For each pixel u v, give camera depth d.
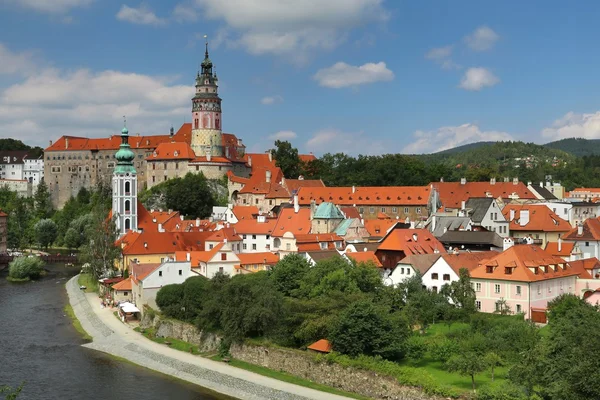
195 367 133.50
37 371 135.62
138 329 166.12
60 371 135.62
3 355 147.00
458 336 122.06
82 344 156.88
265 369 129.88
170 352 145.25
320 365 120.31
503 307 145.00
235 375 127.12
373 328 118.06
